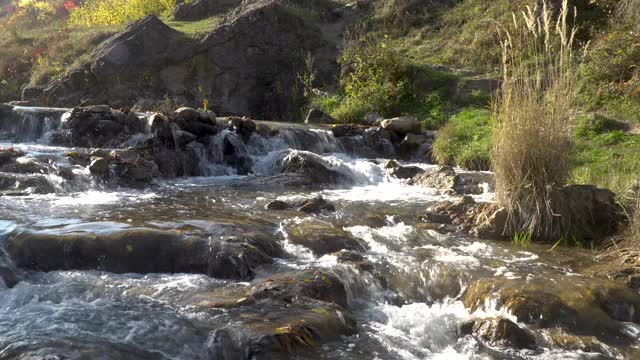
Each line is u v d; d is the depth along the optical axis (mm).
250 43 18203
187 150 10820
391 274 5828
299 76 17734
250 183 10016
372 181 10648
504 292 5312
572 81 7078
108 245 5738
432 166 11797
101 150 9805
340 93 17188
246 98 18078
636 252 6242
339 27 20688
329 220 7492
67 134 11398
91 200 7980
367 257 6148
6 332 4219
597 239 6922
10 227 6094
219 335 4262
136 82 17453
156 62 17594
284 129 12461
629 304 5219
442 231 7324
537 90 7094
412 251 6418
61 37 21281
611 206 7195
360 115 15523
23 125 12109
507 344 4684
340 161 10789
